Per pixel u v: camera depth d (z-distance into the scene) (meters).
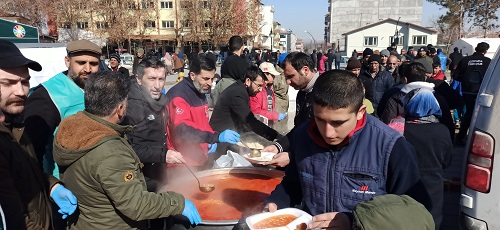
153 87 2.64
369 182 1.51
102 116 1.79
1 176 1.48
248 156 2.95
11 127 1.77
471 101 5.98
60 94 2.38
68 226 1.93
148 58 2.69
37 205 1.74
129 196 1.71
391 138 1.49
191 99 3.07
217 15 37.75
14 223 1.50
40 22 28.36
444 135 2.73
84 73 2.47
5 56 1.66
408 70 3.43
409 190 1.46
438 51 12.17
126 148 1.79
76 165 1.74
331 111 1.36
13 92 1.71
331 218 1.44
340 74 1.41
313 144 1.62
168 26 46.06
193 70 3.04
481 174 2.12
